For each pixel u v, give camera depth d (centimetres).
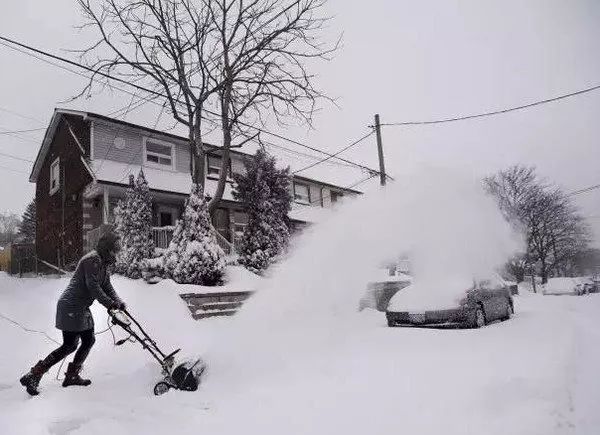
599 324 862
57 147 2267
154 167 2017
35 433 333
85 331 488
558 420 321
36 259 2102
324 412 355
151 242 1390
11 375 520
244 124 1472
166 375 461
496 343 580
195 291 995
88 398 424
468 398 356
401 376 429
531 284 4425
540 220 4081
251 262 1491
